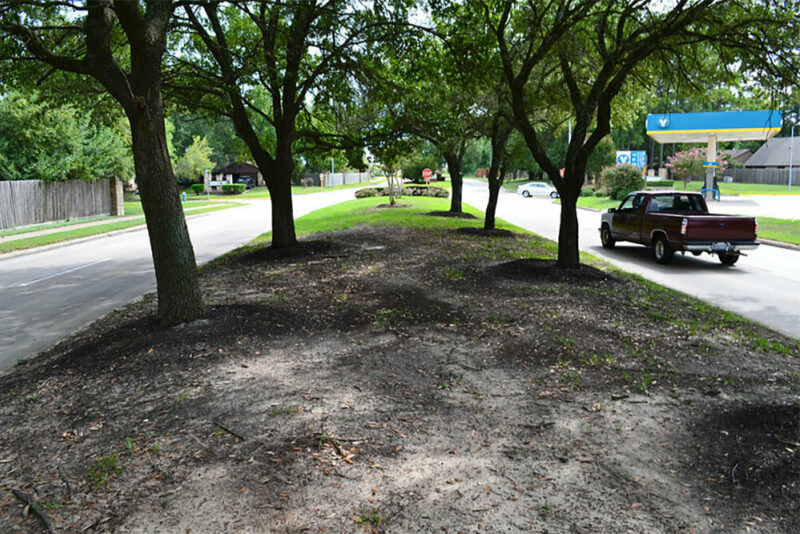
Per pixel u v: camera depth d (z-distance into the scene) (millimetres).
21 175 26969
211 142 67875
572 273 11016
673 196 15273
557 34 10531
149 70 6953
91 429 4797
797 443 4410
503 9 10836
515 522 3475
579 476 3996
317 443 4426
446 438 4555
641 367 6148
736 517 3539
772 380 5770
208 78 12828
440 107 14086
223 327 7316
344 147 14773
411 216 24828
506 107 17297
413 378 5836
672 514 3566
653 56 11672
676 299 9438
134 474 4059
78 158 28594
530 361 6344
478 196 52406
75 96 13695
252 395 5340
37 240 20094
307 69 14930
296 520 3506
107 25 7215
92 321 9180
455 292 9812
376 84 13602
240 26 14945
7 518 3611
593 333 7316
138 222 27734
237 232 23594
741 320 8195
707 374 5945
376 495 3762
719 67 11828
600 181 52812
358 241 17031
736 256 14047
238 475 4000
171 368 6051
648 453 4316
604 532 3389
